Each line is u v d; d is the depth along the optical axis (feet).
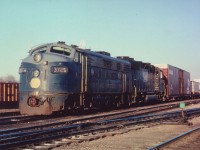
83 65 70.18
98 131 43.39
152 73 120.98
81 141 34.76
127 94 96.48
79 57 69.15
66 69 64.44
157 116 69.46
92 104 74.74
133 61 104.12
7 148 29.37
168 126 51.83
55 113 70.85
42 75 63.67
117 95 89.15
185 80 169.58
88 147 31.76
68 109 65.77
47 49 66.95
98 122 51.80
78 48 69.10
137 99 105.40
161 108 93.35
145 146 32.86
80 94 69.15
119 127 48.32
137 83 104.22
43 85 63.26
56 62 63.93
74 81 66.74
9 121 55.83
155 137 39.45
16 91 99.19
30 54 67.97
